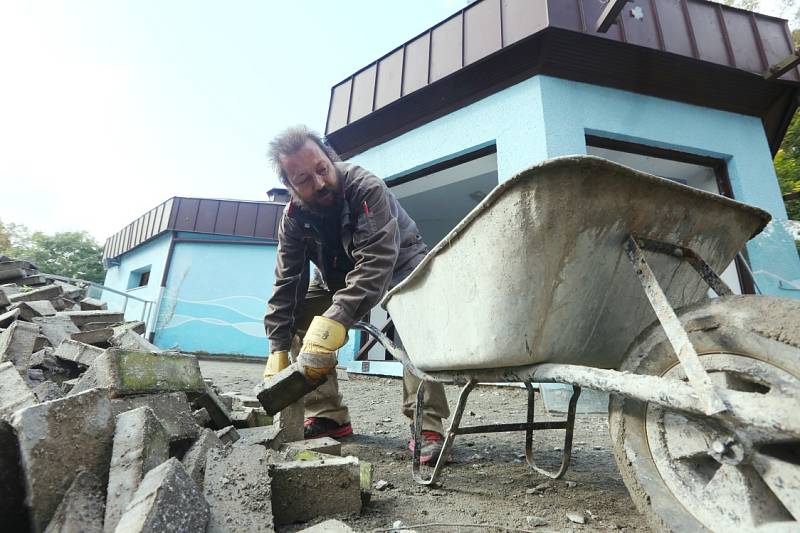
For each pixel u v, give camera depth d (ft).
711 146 13.89
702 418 2.82
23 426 2.92
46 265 71.67
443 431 6.91
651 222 3.60
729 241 4.16
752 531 2.77
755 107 14.65
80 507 2.85
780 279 13.01
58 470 3.00
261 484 3.74
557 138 12.78
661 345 3.34
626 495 5.30
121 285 39.45
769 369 2.76
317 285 8.24
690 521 3.09
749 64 14.03
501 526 4.31
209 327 32.45
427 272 4.94
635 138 13.35
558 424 5.32
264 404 5.01
